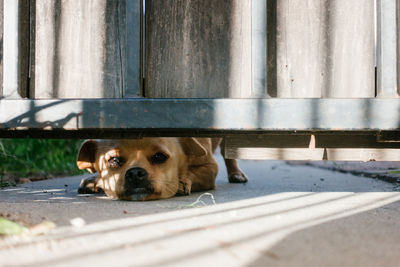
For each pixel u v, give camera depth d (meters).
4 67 2.10
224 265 1.02
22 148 5.03
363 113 1.94
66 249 1.17
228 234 1.36
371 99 1.93
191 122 2.00
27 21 2.18
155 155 2.74
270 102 1.96
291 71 2.08
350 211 1.86
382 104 1.93
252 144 2.23
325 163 6.59
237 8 2.09
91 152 3.05
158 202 2.37
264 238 1.30
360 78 2.06
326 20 2.06
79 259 1.07
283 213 1.81
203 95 2.13
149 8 2.14
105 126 2.02
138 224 1.54
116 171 2.72
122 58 2.13
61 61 2.17
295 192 2.78
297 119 1.96
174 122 2.00
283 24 2.08
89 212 1.83
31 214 1.69
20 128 2.07
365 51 2.05
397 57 1.99
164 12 2.13
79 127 2.04
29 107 2.05
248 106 1.97
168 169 2.76
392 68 1.96
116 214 1.79
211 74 2.12
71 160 5.88
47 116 2.05
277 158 2.22
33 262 1.04
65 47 2.17
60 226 1.48
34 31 2.18
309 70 2.08
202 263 1.03
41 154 5.54
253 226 1.50
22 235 1.34
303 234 1.36
